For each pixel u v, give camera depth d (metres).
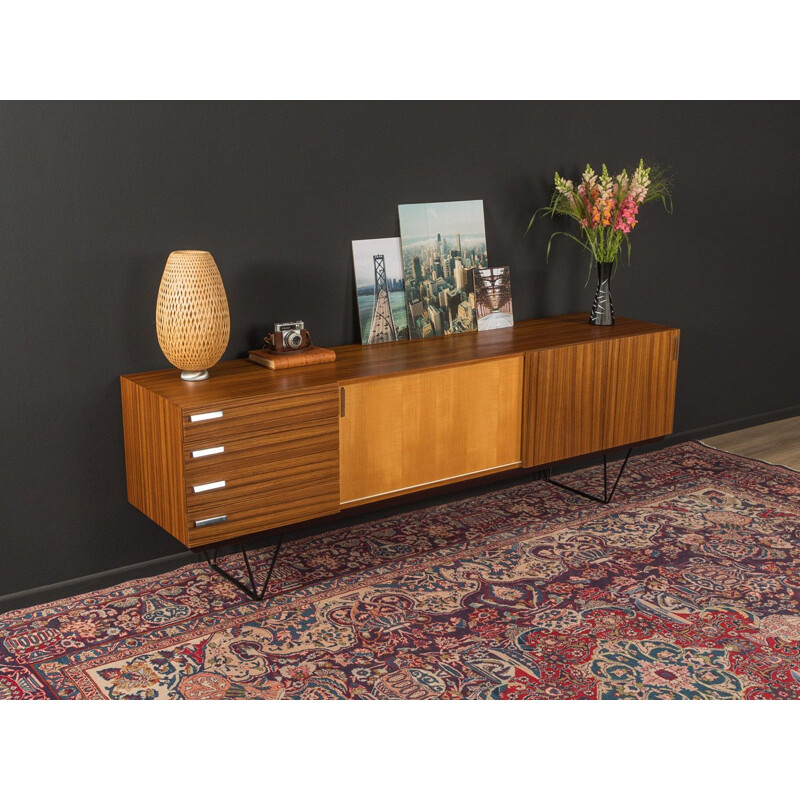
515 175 4.07
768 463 4.70
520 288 4.23
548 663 2.89
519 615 3.18
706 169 4.75
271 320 3.53
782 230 5.20
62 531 3.24
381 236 3.74
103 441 3.26
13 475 3.10
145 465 3.16
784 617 3.17
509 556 3.62
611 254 4.07
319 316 3.65
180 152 3.20
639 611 3.21
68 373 3.13
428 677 2.82
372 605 3.24
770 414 5.44
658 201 4.59
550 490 4.30
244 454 3.01
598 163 4.34
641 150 4.47
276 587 3.36
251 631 3.07
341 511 3.32
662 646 2.99
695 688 2.76
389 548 3.68
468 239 3.96
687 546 3.72
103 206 3.08
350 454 3.29
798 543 3.76
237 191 3.35
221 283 3.12
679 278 4.80
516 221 4.13
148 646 2.97
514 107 3.99
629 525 3.92
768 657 2.93
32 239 2.97
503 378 3.62
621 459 4.72
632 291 4.62
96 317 3.15
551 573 3.48
